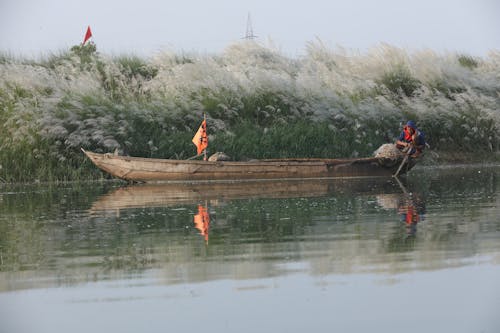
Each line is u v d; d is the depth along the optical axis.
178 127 75.75
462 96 84.62
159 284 27.09
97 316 23.75
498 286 25.78
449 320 22.72
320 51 94.50
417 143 67.56
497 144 83.50
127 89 81.38
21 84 75.56
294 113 79.12
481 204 45.69
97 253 32.56
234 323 22.86
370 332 21.91
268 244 33.47
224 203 48.69
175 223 40.34
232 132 73.62
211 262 30.19
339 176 66.88
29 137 69.81
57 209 48.12
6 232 38.88
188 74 80.50
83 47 92.94
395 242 33.28
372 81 85.75
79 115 72.38
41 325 23.08
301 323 22.75
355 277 27.33
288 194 53.56
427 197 50.19
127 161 64.94
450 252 30.95
